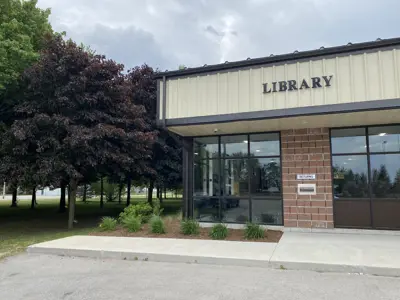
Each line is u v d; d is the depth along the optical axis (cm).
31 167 1081
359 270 578
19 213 2077
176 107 971
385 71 763
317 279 545
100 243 809
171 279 550
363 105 770
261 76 878
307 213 981
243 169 1082
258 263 629
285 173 1020
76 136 1037
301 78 835
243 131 1068
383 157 936
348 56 799
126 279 552
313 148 997
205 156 1134
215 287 505
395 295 464
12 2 1251
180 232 945
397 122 922
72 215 1279
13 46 1105
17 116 1259
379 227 917
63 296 471
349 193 954
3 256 737
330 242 799
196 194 1131
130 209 1141
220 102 918
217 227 895
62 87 1114
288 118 866
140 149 1298
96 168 1317
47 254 751
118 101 1281
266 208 1038
